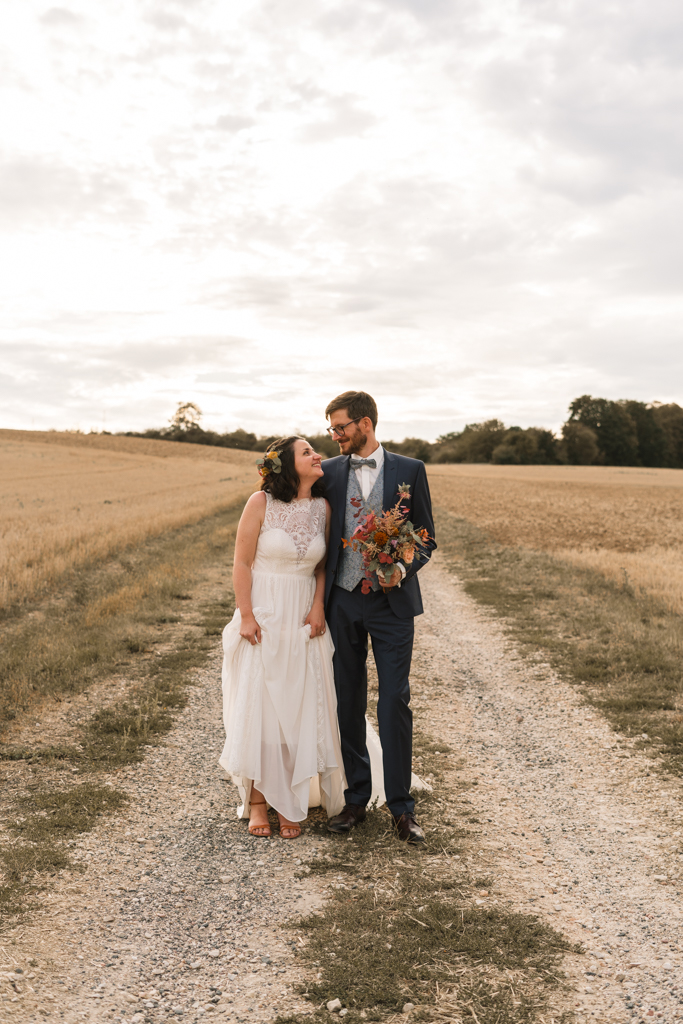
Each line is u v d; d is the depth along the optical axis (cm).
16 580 1058
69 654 693
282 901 298
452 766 471
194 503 2750
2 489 3622
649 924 282
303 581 378
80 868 320
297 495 378
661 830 374
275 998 233
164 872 323
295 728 369
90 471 5559
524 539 1884
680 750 482
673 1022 219
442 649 805
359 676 380
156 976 244
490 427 11350
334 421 382
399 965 249
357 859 337
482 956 255
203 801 409
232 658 377
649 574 1167
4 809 382
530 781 448
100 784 422
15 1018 211
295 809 361
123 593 1014
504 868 330
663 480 6762
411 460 387
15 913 276
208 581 1207
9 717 535
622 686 633
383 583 346
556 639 813
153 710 561
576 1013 224
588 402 10700
